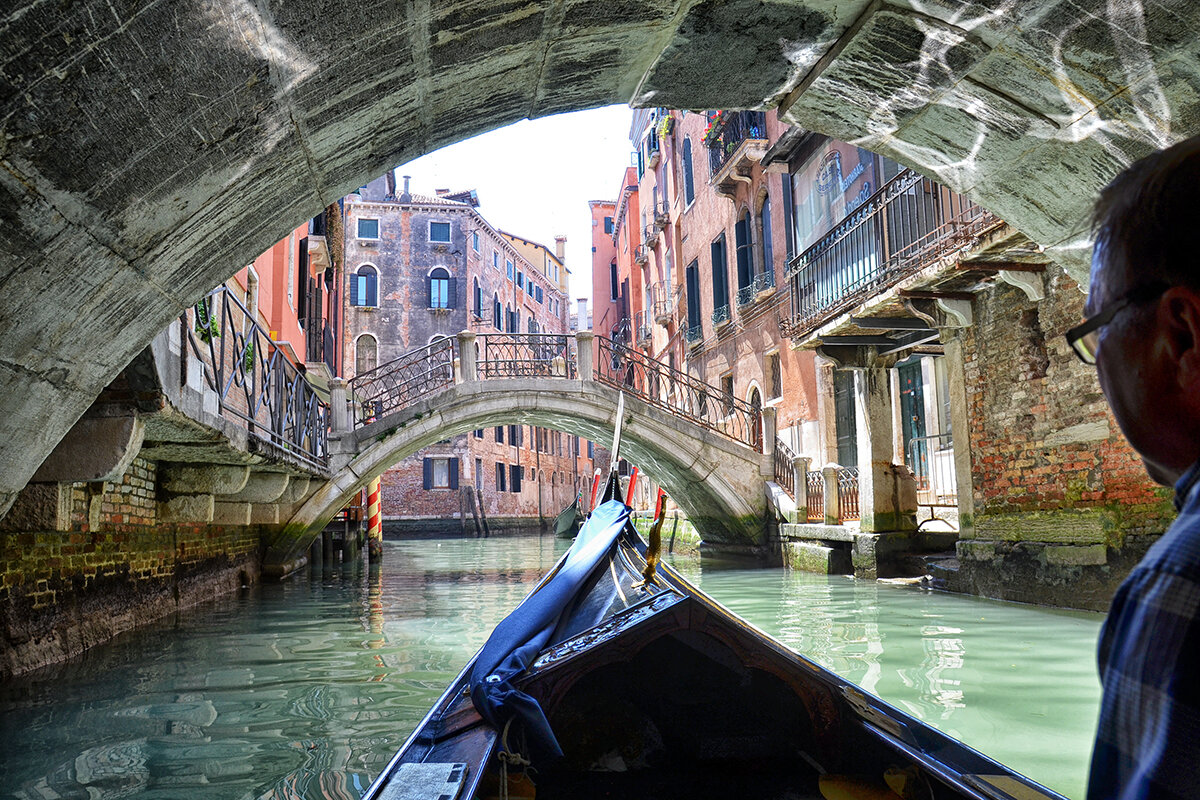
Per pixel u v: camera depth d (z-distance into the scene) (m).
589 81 3.96
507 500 37.34
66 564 5.78
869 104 4.35
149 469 7.61
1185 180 0.64
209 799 3.08
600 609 3.96
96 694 4.80
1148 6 3.31
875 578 10.01
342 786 3.23
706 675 3.41
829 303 10.80
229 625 7.79
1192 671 0.55
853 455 12.99
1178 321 0.64
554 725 3.39
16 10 1.68
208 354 5.85
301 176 3.26
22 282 2.26
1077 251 4.67
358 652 6.43
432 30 2.94
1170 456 0.68
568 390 13.66
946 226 7.66
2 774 3.37
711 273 18.86
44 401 2.74
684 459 13.66
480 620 8.34
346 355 32.56
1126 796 0.58
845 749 2.86
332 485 12.91
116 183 2.29
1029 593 7.43
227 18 2.17
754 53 3.96
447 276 33.69
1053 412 7.33
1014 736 3.70
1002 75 3.93
